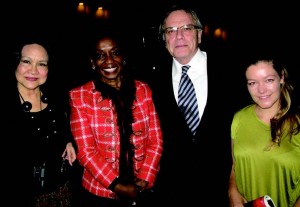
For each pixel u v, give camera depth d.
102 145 2.11
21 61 1.99
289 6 9.13
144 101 2.25
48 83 2.19
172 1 8.09
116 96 2.15
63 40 8.36
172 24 2.31
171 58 2.56
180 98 2.36
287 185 1.98
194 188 2.37
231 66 2.31
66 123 2.23
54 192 2.07
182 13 2.31
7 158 1.88
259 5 9.51
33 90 2.10
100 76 2.18
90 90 2.15
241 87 2.27
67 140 2.23
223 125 2.27
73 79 5.25
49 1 7.84
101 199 2.13
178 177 2.40
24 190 1.94
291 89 2.02
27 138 1.98
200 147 2.30
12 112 1.95
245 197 2.15
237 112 2.22
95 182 2.14
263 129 2.05
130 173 2.11
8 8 6.72
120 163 2.10
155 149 2.23
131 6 8.86
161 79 2.44
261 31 9.59
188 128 2.32
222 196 2.36
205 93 2.33
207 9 9.57
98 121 2.11
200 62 2.36
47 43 2.09
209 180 2.34
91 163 2.04
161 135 2.31
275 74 1.96
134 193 2.04
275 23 9.41
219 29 9.92
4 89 1.97
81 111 2.10
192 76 2.36
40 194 2.01
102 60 2.09
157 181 2.46
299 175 1.96
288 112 1.98
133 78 2.27
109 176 2.03
